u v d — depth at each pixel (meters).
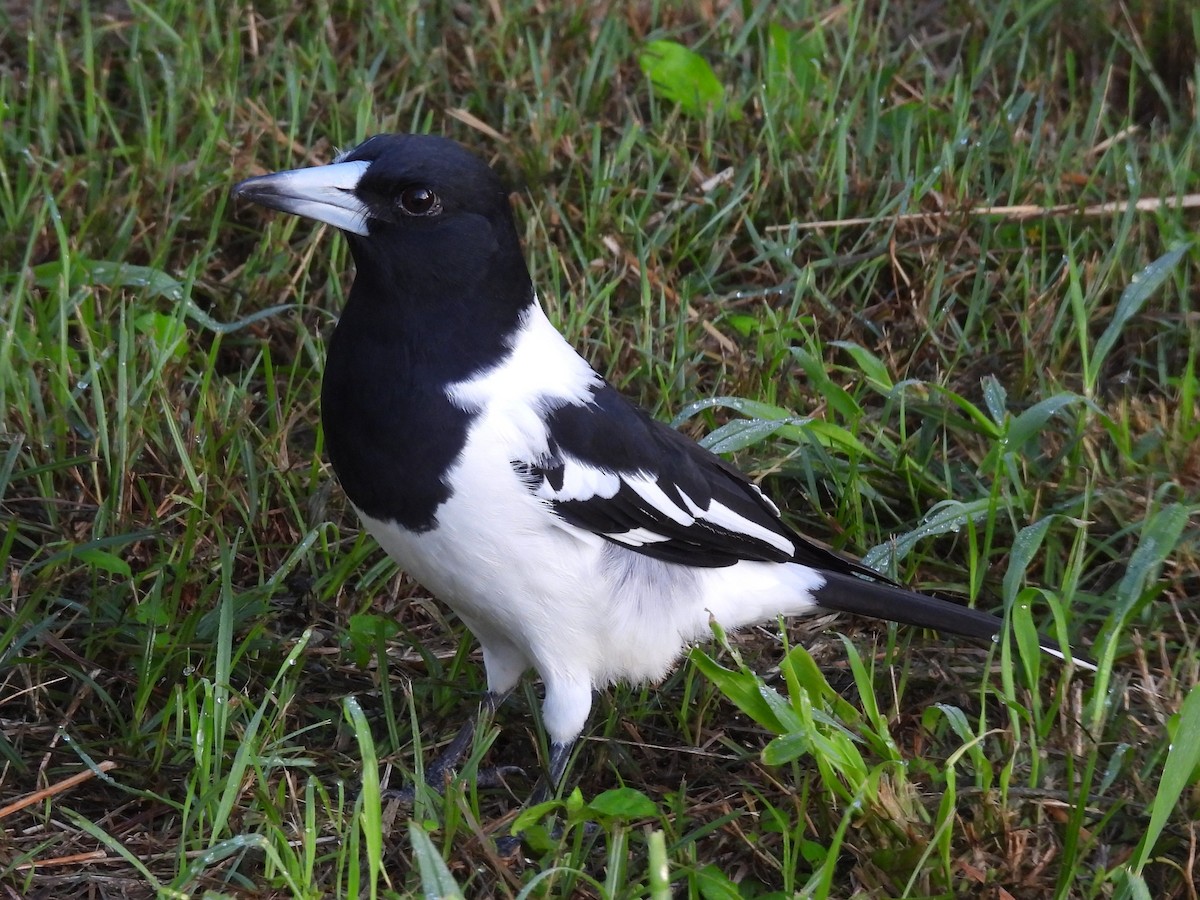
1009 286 6.11
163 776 4.14
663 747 4.43
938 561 5.18
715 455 4.64
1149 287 5.34
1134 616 4.66
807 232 6.45
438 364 4.00
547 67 6.94
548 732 4.39
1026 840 3.82
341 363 4.08
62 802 4.14
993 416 5.09
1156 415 5.54
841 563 4.63
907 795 3.79
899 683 4.65
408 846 3.96
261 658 4.59
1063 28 7.74
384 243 4.01
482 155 6.73
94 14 7.36
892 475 5.40
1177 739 3.59
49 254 5.99
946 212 6.43
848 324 6.00
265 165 6.54
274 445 5.17
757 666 4.91
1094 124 6.94
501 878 3.72
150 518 4.95
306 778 4.32
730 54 7.34
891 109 6.97
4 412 5.18
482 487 4.00
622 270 6.04
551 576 4.12
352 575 5.05
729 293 6.24
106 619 4.59
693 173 6.57
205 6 7.21
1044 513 5.23
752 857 3.96
